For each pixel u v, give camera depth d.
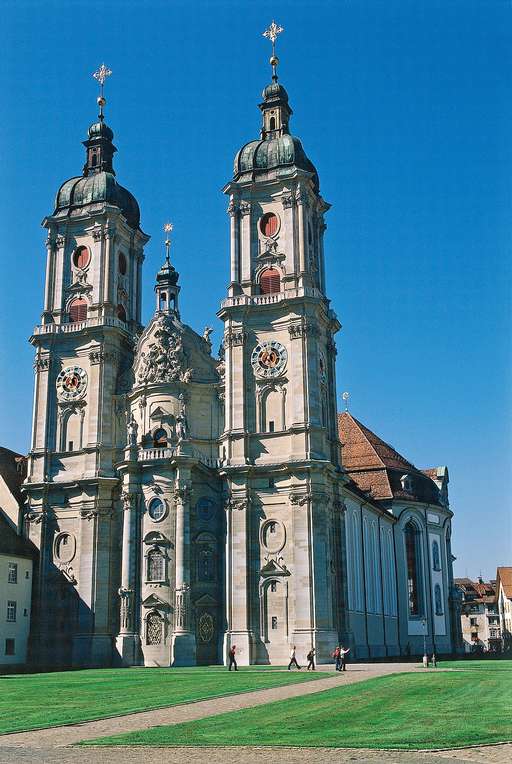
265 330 81.94
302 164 87.19
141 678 56.50
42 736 26.50
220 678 54.53
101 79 101.69
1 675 66.75
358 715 30.22
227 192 86.44
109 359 88.19
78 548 83.81
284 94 91.88
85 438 86.75
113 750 23.56
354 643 84.06
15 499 87.31
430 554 110.81
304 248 82.94
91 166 98.69
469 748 22.89
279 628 74.88
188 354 85.31
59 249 93.19
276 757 21.94
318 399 79.25
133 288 96.25
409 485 110.81
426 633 106.06
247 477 78.12
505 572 158.25
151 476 79.38
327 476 79.19
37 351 90.56
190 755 22.53
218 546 79.06
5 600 79.69
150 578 77.25
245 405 80.31
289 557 76.06
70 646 81.38
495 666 68.25
